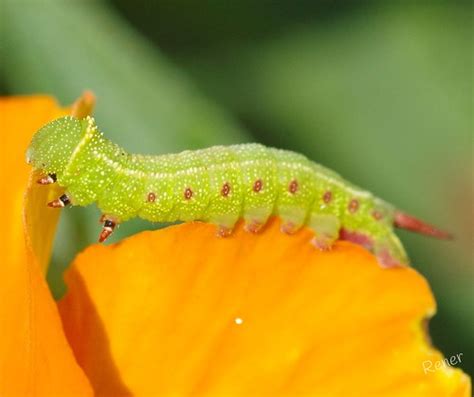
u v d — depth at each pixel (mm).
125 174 160
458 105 214
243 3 212
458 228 210
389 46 215
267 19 213
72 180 158
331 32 215
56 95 190
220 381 154
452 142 212
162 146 187
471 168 210
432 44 215
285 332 154
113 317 155
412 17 216
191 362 154
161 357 155
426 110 214
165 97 188
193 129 187
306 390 154
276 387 154
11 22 191
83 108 163
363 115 212
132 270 154
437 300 206
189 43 212
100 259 154
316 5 216
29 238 150
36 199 153
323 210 167
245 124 210
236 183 163
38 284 149
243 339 154
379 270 155
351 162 211
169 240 154
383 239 168
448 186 211
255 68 212
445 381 153
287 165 165
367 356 154
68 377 150
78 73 190
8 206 160
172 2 210
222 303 154
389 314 154
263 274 155
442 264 209
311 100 212
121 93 189
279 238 156
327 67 213
